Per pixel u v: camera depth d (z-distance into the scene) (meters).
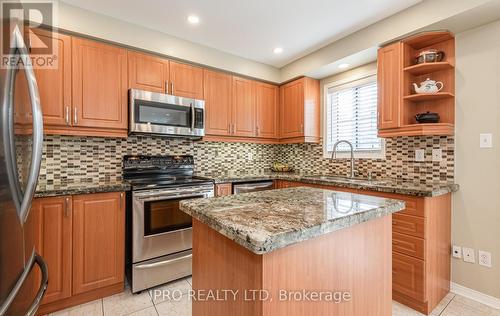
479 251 1.94
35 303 1.03
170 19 2.30
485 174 1.93
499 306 1.84
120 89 2.33
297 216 0.94
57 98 2.03
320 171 3.36
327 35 2.60
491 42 1.91
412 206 1.83
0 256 0.82
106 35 2.23
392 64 2.24
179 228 2.31
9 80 0.87
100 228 1.96
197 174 3.15
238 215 0.95
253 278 0.82
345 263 1.03
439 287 1.92
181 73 2.72
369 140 2.84
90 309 1.84
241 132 3.21
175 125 2.61
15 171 0.91
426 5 1.98
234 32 2.54
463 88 2.04
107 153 2.53
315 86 3.34
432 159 2.23
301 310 0.88
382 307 1.20
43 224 1.73
